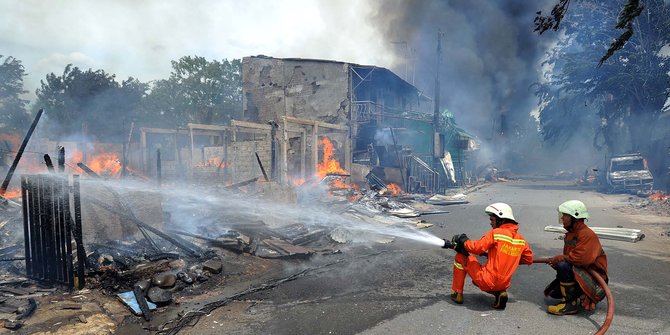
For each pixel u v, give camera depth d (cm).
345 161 2042
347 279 581
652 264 650
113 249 609
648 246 784
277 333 399
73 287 495
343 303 482
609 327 402
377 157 2211
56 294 484
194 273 568
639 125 2406
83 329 394
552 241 860
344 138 2288
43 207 509
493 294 456
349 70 2345
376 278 587
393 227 1023
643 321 417
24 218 525
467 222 1136
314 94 2406
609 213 1280
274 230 786
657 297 492
